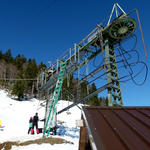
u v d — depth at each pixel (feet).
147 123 7.82
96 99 151.64
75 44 38.50
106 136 6.58
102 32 33.68
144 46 24.88
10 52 359.05
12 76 250.37
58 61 44.14
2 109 84.58
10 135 37.50
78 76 37.50
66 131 50.14
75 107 111.34
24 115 81.97
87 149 9.86
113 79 30.32
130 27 30.53
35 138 32.60
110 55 33.06
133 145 5.76
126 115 9.45
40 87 51.67
